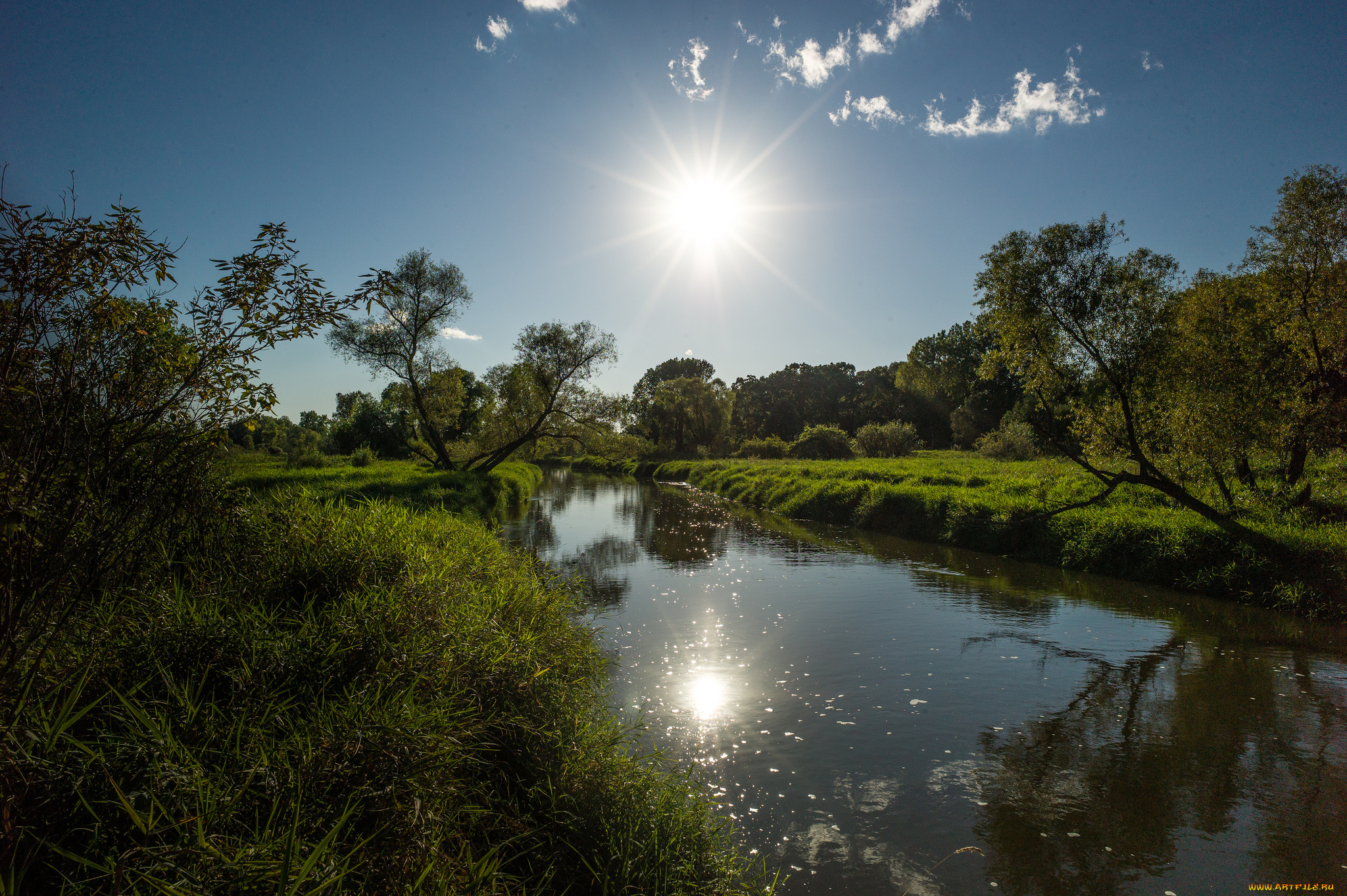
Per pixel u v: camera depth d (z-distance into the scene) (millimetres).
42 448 3027
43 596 3062
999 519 15758
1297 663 8453
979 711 7086
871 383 79625
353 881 2666
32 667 3049
